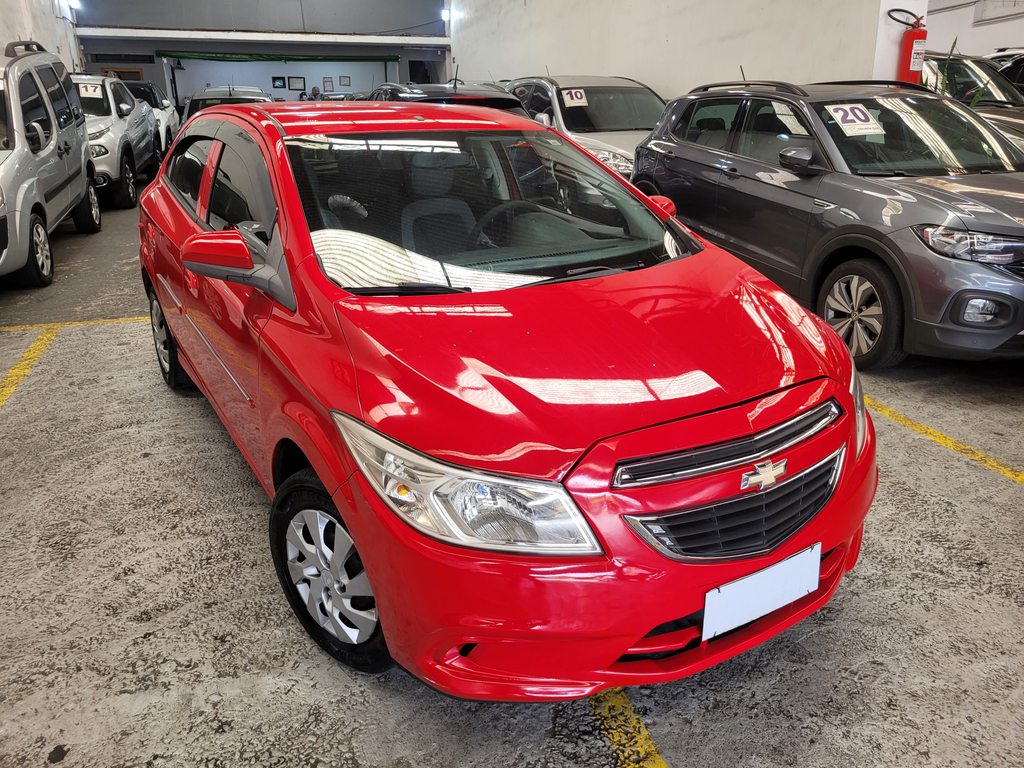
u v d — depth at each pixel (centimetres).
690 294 221
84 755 187
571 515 161
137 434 363
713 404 176
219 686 209
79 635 229
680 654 177
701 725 196
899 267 389
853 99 486
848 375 206
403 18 2575
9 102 637
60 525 288
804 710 200
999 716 196
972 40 1459
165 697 205
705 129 564
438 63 2597
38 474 327
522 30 1542
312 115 280
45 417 383
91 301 594
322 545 204
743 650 184
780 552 177
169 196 345
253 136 272
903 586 249
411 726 196
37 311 569
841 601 243
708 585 168
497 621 162
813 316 230
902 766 182
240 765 184
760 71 891
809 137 470
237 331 245
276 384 213
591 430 166
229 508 300
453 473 164
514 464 163
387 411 175
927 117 484
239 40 2370
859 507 195
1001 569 256
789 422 181
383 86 959
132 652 222
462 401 173
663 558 164
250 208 258
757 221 492
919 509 293
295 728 195
